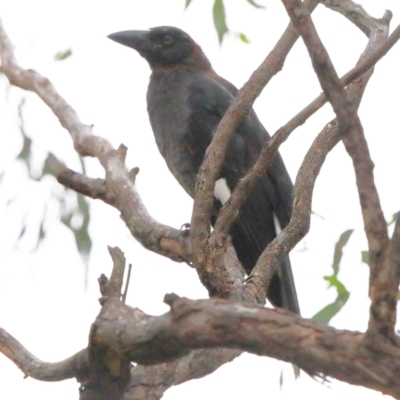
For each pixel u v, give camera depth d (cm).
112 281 522
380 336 370
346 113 405
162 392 615
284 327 389
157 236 791
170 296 422
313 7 577
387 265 371
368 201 392
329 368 380
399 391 367
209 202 609
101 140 901
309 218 727
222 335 405
